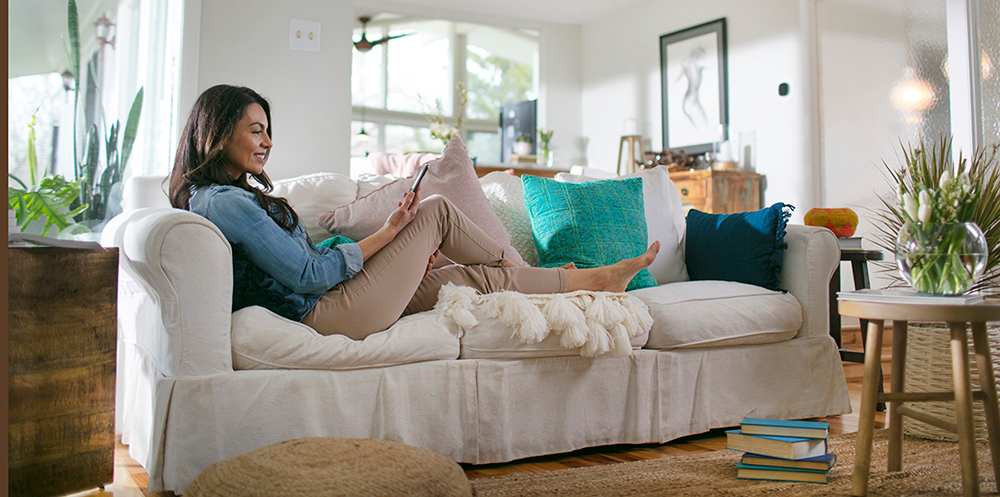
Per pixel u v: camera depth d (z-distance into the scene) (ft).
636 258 8.23
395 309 7.02
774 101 18.53
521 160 23.84
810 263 9.16
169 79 11.16
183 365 5.91
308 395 6.28
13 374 5.74
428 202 7.45
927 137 15.16
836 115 17.20
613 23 24.27
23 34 9.82
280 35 11.51
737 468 6.57
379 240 7.06
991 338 7.88
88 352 6.16
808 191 17.62
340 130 11.95
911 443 7.86
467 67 30.22
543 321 7.17
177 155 7.02
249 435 6.03
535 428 7.31
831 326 11.28
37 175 9.80
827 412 9.08
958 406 5.70
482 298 7.30
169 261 5.87
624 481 6.43
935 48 15.06
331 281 6.72
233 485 4.49
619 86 23.99
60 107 10.13
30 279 5.83
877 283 16.17
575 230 9.26
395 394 6.63
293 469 4.55
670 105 21.83
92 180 10.43
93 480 6.19
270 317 6.43
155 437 5.83
